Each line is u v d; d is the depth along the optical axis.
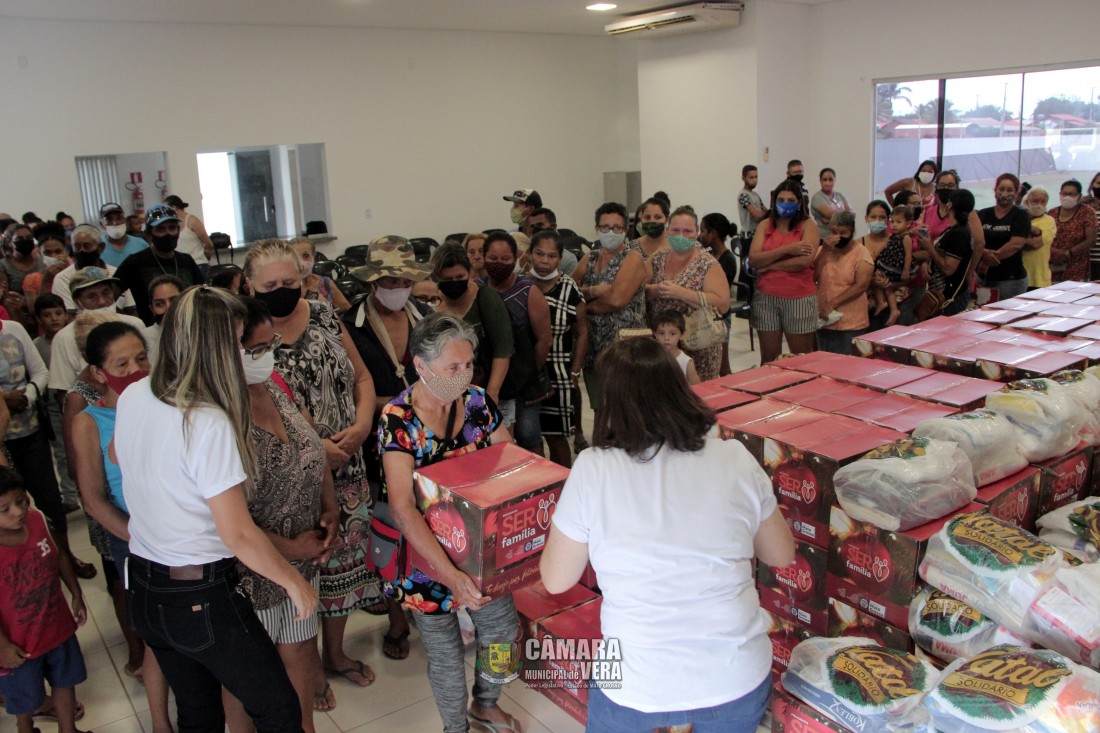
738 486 1.66
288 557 2.07
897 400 2.68
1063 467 2.44
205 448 1.72
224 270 3.82
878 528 2.08
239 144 9.56
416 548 2.04
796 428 2.42
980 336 3.31
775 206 4.87
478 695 2.44
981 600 1.90
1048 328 3.34
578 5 9.16
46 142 8.47
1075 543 2.15
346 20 9.53
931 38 9.11
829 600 2.24
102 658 3.05
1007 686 1.61
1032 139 8.81
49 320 4.12
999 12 8.59
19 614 2.30
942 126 9.41
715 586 1.61
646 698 1.60
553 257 3.91
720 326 3.95
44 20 8.27
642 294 4.15
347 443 2.57
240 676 1.86
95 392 2.40
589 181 12.60
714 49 9.93
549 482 2.00
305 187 10.20
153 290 3.43
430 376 2.04
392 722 2.58
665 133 10.72
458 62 11.03
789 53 9.85
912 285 5.41
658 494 1.62
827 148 10.21
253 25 9.45
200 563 1.79
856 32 9.67
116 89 8.76
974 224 5.58
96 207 8.84
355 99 10.30
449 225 11.34
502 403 3.63
